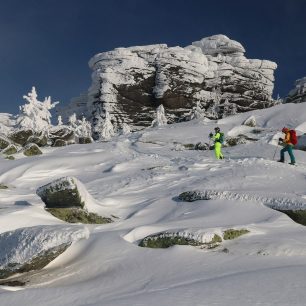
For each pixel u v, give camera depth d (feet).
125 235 26.84
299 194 36.35
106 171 62.03
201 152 75.10
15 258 22.03
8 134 103.71
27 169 63.26
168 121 199.11
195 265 20.40
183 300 13.60
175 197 39.27
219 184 44.34
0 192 47.37
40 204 35.68
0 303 16.33
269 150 70.18
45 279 21.31
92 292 17.60
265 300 13.10
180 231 24.38
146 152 77.77
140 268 20.76
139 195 43.60
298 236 25.49
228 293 14.02
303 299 13.01
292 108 111.75
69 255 24.12
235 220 30.68
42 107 117.80
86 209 35.06
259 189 40.75
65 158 68.95
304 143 81.66
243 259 21.04
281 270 16.99
